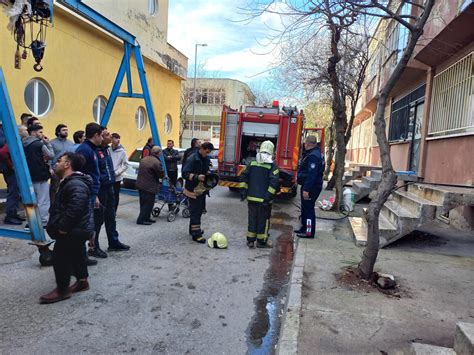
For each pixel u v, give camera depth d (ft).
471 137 26.16
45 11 20.80
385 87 15.78
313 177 22.84
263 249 22.03
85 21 36.81
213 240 21.70
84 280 14.71
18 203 23.62
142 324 12.46
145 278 16.49
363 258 16.15
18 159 16.51
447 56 31.55
